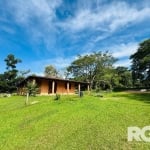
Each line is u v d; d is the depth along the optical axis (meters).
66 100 19.42
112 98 24.20
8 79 53.25
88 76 58.56
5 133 10.12
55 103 18.25
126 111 14.53
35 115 13.88
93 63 57.00
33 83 31.64
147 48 51.97
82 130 9.84
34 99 24.91
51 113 14.16
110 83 54.94
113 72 57.97
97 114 13.52
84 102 18.22
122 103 18.70
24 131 10.29
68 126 10.70
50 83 36.66
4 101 25.86
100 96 26.52
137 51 55.53
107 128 9.98
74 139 8.57
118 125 10.50
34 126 11.06
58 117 12.86
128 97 26.14
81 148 7.49
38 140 8.73
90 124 10.91
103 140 8.22
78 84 41.53
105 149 7.23
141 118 12.02
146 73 54.72
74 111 14.56
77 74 61.00
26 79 35.78
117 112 14.16
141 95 29.45
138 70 55.78
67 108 15.77
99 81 57.16
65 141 8.40
